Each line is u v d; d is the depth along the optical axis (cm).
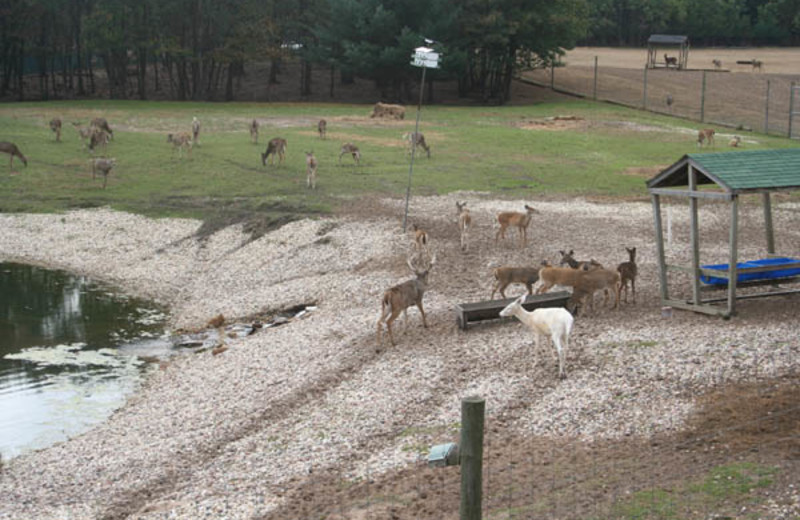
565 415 1279
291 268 2595
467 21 6756
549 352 1572
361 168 3934
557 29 6975
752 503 881
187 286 2586
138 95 7350
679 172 1797
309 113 5822
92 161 3903
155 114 5616
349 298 2209
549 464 1091
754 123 5759
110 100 6531
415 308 2017
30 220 3256
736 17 11694
